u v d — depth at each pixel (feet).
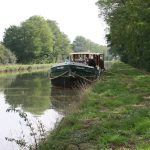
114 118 48.62
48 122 60.18
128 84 93.15
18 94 105.09
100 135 40.19
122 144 36.60
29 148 39.73
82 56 147.54
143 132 39.34
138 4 117.29
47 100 90.22
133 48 139.74
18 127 57.77
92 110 56.80
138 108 53.88
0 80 167.53
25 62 386.93
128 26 124.57
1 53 310.45
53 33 481.46
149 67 143.95
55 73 123.34
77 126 45.85
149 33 122.31
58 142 39.34
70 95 98.58
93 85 98.58
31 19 419.33
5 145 47.78
